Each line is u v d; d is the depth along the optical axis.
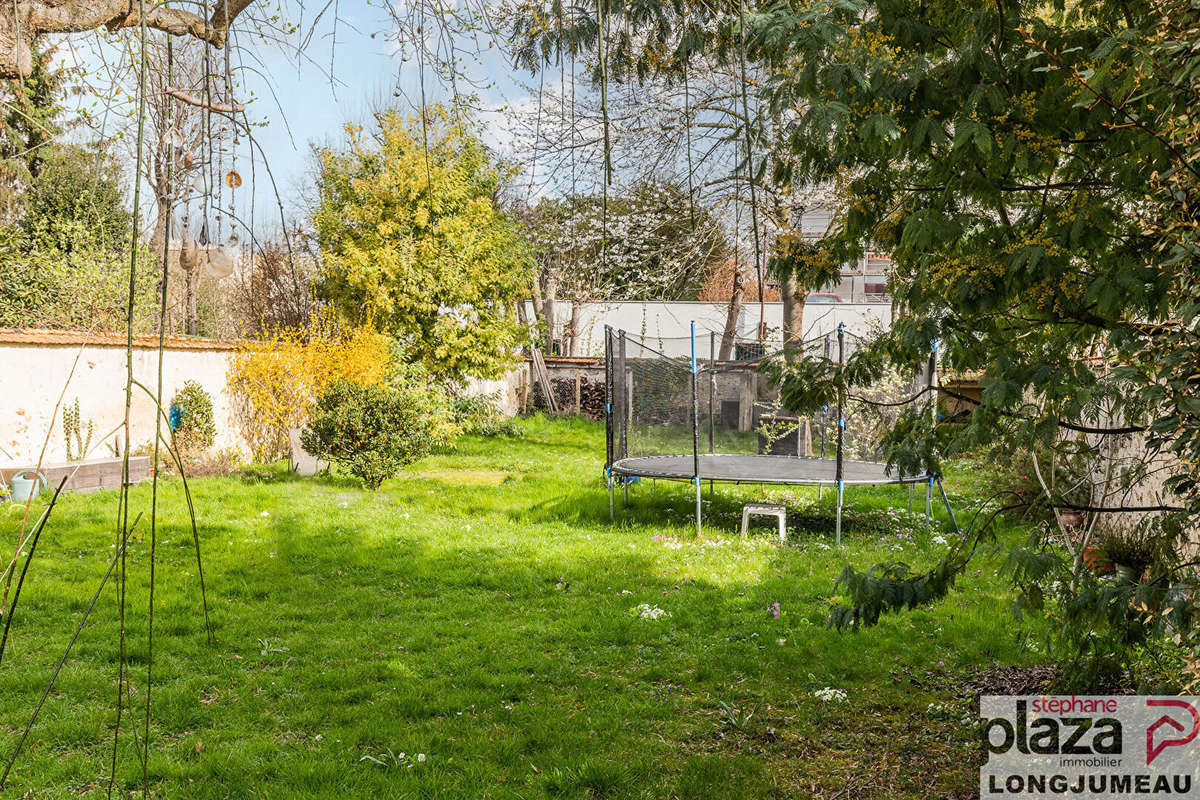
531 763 4.25
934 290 2.96
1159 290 2.47
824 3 2.60
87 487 11.18
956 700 4.98
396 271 17.31
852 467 11.54
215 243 2.12
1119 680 3.62
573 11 2.87
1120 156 2.67
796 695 5.15
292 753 4.30
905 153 2.95
